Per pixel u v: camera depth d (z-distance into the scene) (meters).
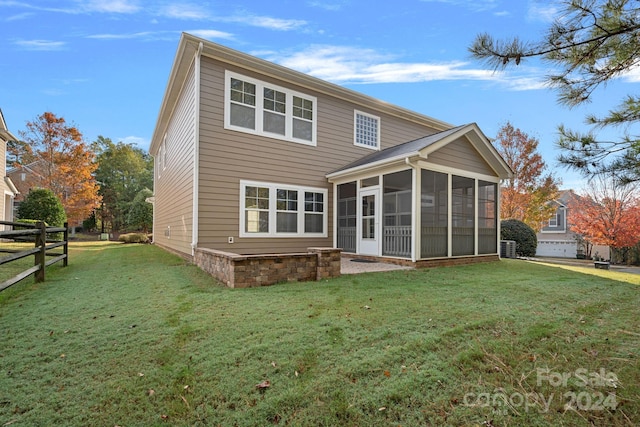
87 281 5.52
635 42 2.83
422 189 7.80
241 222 8.47
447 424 1.98
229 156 8.34
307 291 4.75
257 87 8.88
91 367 2.52
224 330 3.17
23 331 3.17
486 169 9.38
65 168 21.17
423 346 2.88
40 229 5.54
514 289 5.14
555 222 20.42
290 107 9.45
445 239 8.23
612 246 13.27
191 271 6.56
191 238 8.16
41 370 2.47
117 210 33.78
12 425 1.91
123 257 9.41
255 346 2.83
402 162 7.73
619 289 5.42
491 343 3.01
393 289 4.96
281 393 2.21
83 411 2.04
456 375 2.48
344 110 10.63
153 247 14.41
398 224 8.09
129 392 2.22
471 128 8.53
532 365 2.67
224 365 2.54
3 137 13.67
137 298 4.35
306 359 2.63
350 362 2.59
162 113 12.09
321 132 10.07
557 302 4.44
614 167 3.17
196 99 7.89
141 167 36.25
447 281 5.75
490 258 9.30
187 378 2.37
